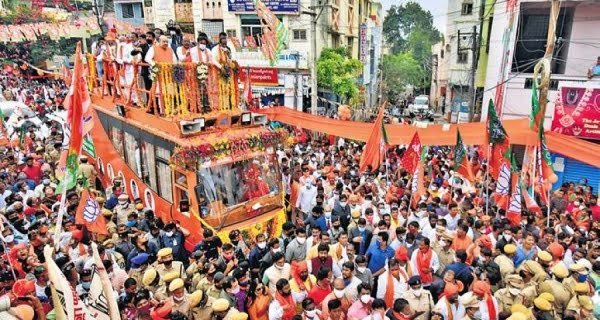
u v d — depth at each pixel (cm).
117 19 2956
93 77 1266
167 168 918
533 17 1664
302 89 2267
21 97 2286
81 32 3303
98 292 452
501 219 894
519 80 1694
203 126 873
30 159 1180
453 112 3033
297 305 637
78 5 3375
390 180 1273
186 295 611
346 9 3070
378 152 1153
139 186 1050
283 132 975
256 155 915
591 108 1399
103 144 1219
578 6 1600
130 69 1038
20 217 854
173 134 873
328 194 1088
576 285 634
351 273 637
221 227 854
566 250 802
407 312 576
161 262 688
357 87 2730
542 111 919
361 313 591
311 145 1666
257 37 2338
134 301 582
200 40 981
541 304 583
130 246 804
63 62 2803
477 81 2283
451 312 597
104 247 757
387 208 973
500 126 915
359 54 3594
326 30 2616
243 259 765
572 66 1655
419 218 898
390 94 4600
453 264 705
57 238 535
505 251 742
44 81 3155
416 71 4597
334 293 608
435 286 661
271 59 1986
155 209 991
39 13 3219
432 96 4781
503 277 704
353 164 1366
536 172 943
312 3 2319
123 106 1049
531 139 964
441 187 1181
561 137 1110
